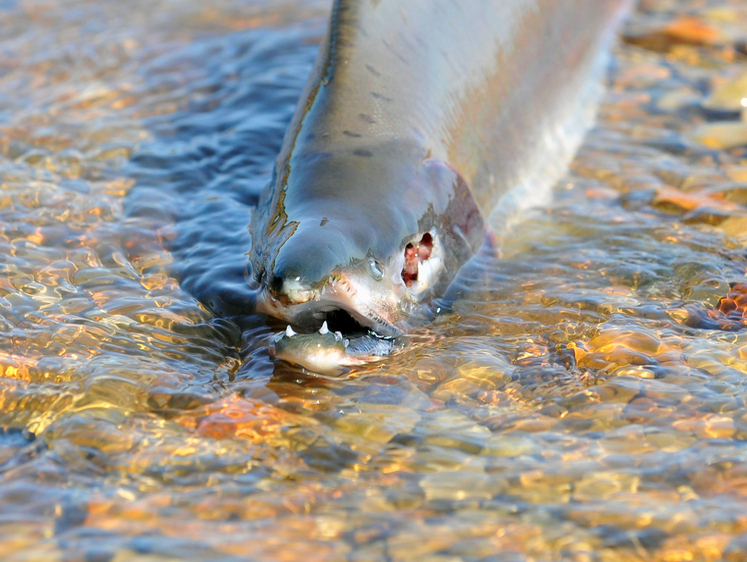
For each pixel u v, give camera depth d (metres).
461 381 4.54
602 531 3.54
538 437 4.11
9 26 9.28
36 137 7.16
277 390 4.47
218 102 7.79
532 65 7.15
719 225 6.00
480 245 5.86
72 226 5.93
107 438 4.07
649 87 8.15
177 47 8.86
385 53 5.78
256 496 3.75
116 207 6.20
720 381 4.42
